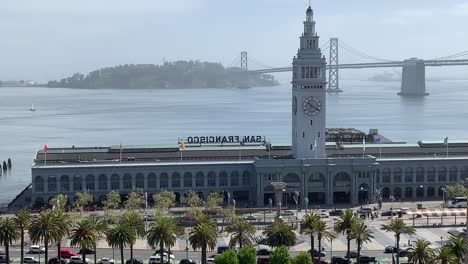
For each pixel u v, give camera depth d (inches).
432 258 6840.6
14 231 7613.2
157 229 7598.4
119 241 7544.3
